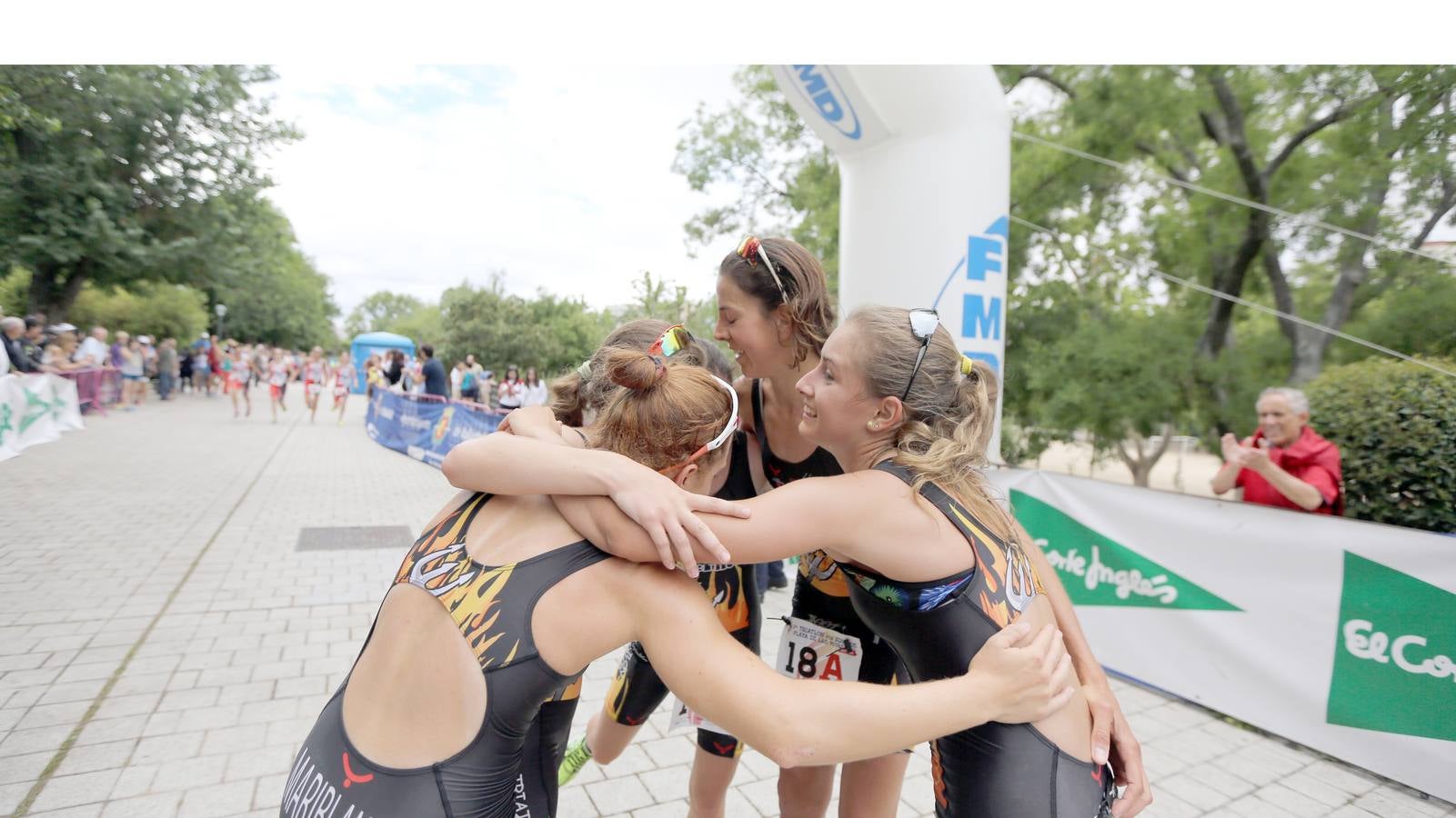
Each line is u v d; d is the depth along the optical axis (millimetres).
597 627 1030
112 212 17047
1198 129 9625
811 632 1871
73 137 16344
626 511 1033
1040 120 10508
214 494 7355
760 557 1100
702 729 1927
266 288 33875
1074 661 1470
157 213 18406
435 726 1017
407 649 1065
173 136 17578
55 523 5805
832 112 3900
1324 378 5871
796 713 983
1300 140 8812
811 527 1129
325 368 21703
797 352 1708
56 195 16156
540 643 1006
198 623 3893
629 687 1990
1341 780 2848
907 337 1300
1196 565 3455
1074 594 3938
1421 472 5004
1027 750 1183
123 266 17594
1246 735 3188
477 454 1153
